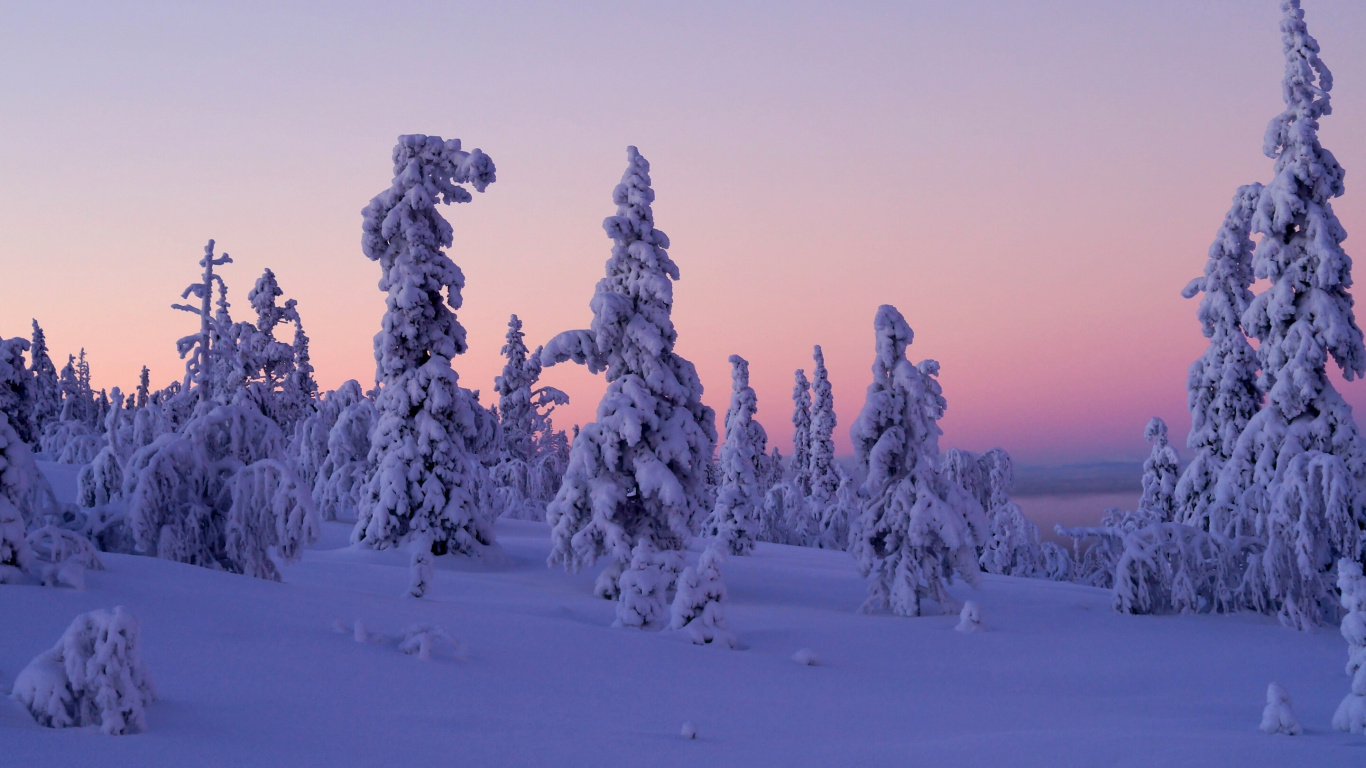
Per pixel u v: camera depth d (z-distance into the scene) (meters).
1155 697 13.87
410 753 6.91
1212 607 24.55
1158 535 24.59
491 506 42.41
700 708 10.54
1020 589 30.38
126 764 5.75
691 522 27.91
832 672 14.80
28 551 11.35
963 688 14.18
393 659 10.48
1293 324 26.17
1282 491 23.20
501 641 12.96
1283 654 18.34
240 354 50.47
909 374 24.25
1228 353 29.66
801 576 31.86
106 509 16.08
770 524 51.50
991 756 8.02
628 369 28.47
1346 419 24.88
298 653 9.91
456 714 8.55
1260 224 26.78
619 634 15.48
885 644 18.42
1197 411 30.20
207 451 16.80
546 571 30.62
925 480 23.95
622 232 28.73
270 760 6.24
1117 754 7.99
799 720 10.38
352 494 36.97
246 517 16.20
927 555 23.94
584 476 27.45
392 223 31.34
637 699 10.61
